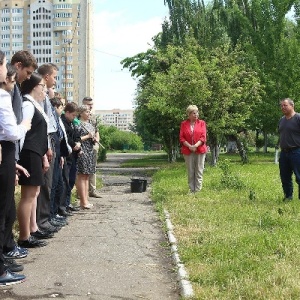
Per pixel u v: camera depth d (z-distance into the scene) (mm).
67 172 9398
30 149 6375
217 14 32969
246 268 5574
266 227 7930
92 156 10641
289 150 10664
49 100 7574
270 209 9656
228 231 7594
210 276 5359
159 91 24406
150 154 65188
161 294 5059
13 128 5004
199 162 12742
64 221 8648
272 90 29141
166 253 6703
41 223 7613
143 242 7336
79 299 4812
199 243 6973
